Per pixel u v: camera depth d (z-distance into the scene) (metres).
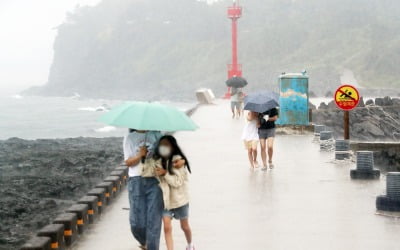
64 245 18.73
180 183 16.80
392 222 21.83
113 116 16.02
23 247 16.47
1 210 32.53
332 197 26.53
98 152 57.38
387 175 23.30
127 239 19.88
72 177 44.94
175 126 15.83
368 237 19.73
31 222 30.36
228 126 65.38
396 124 101.19
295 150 43.75
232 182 30.72
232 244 19.17
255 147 34.84
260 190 28.45
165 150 16.56
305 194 27.33
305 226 21.38
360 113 98.19
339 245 18.84
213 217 23.00
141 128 15.60
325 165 36.28
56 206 34.97
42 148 64.62
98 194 23.73
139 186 16.75
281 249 18.52
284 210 24.06
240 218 22.78
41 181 42.44
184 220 17.25
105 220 22.86
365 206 24.61
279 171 34.16
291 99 54.94
